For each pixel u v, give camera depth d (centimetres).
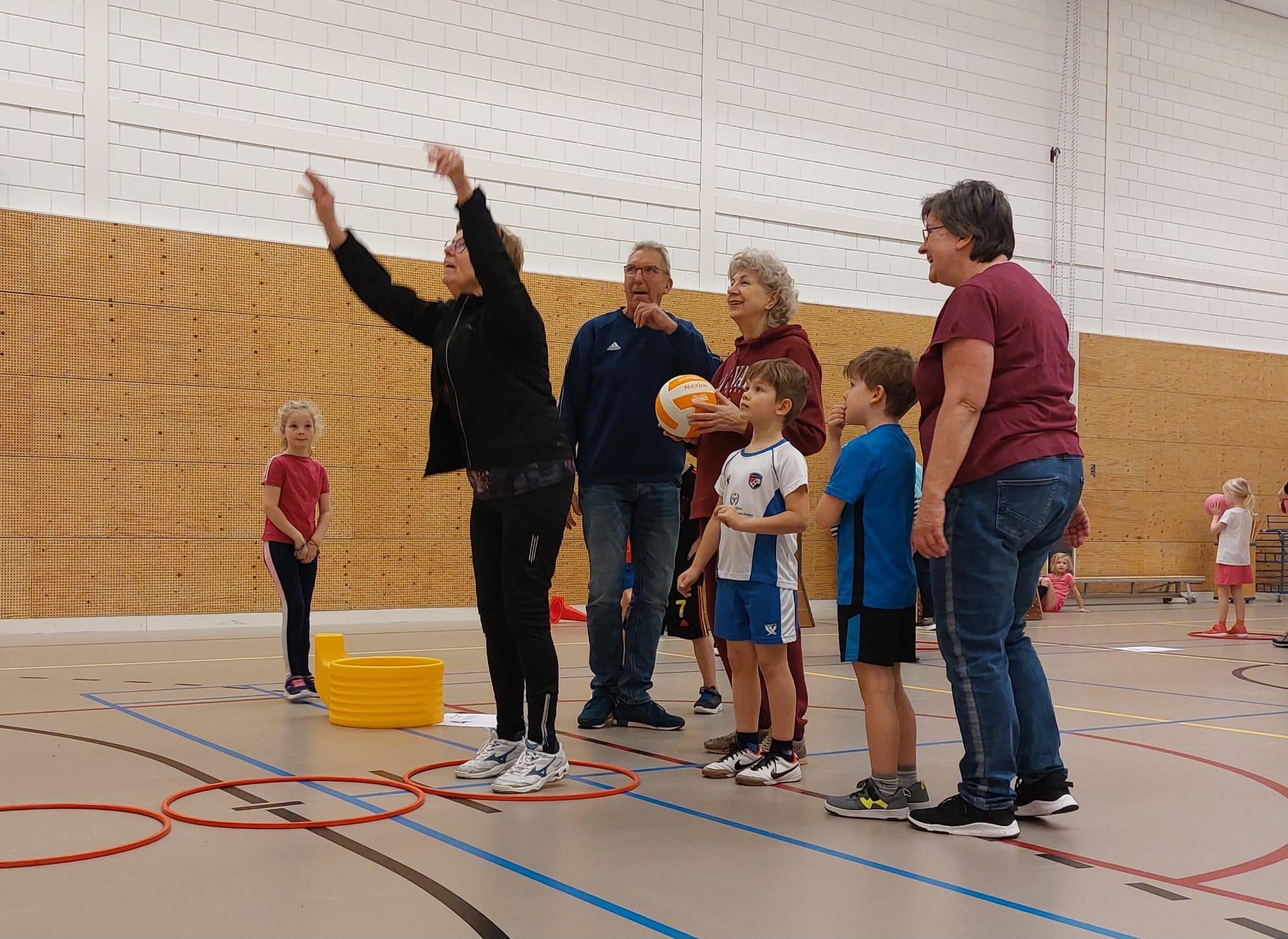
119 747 387
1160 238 1426
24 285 877
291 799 310
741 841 275
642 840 274
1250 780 358
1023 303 296
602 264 1091
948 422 288
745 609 347
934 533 287
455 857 255
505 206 1048
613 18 1098
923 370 304
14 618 875
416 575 1025
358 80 989
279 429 513
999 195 313
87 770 348
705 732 442
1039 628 991
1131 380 1403
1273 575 1509
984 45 1302
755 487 342
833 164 1212
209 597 945
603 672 454
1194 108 1451
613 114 1097
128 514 915
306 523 508
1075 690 583
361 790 323
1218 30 1470
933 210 316
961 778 336
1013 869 255
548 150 1066
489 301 320
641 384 448
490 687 557
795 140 1191
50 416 889
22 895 224
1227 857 268
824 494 312
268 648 748
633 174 1106
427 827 282
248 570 959
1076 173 1361
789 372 349
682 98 1130
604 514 453
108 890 228
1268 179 1516
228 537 952
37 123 880
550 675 334
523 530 330
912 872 252
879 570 306
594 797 319
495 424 329
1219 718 487
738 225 1161
